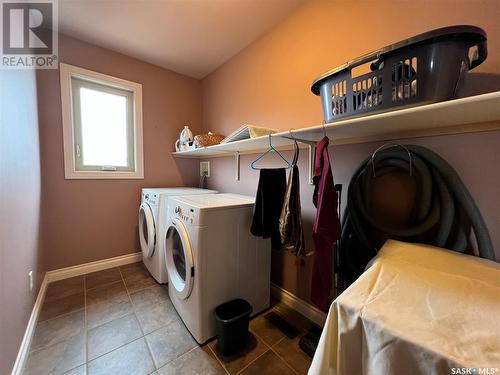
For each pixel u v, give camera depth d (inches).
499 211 34.8
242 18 68.9
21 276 48.5
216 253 53.6
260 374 45.3
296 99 65.9
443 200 37.8
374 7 48.0
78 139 85.2
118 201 93.9
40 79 74.3
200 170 114.0
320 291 40.6
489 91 35.2
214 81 104.0
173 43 82.9
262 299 65.2
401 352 18.1
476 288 24.3
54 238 80.0
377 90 33.4
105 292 73.5
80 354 48.8
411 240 42.3
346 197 53.5
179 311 60.6
